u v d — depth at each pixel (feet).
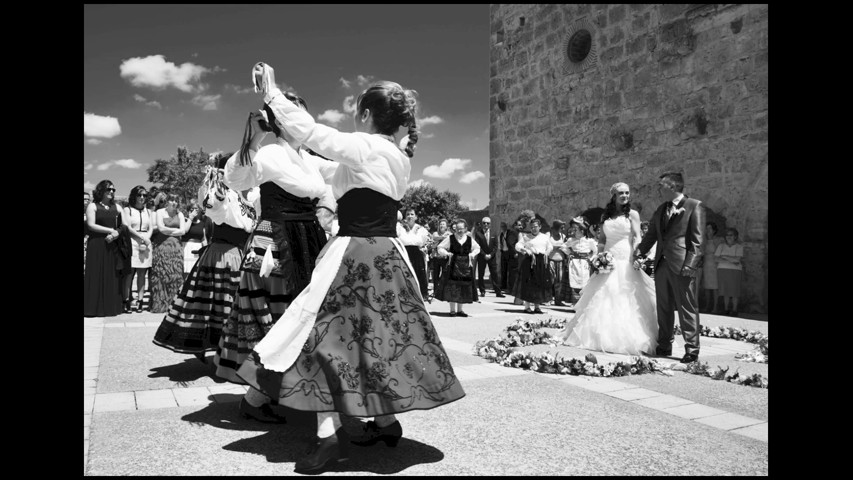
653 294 22.82
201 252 15.94
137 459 9.44
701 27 42.06
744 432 11.73
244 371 9.12
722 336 27.02
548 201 56.03
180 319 15.37
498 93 62.34
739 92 39.32
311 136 8.88
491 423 12.05
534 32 57.67
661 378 17.43
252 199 15.78
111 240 29.25
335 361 8.61
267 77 9.30
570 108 53.57
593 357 18.90
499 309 39.17
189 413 12.34
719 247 38.27
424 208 222.28
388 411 8.46
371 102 9.73
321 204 12.54
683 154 43.21
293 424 11.60
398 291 9.23
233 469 9.09
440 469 9.27
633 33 47.42
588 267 41.75
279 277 12.03
